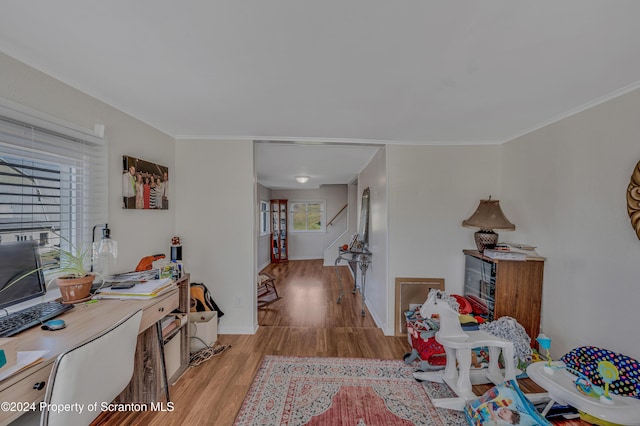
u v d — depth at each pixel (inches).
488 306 96.0
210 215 108.5
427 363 83.7
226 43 47.9
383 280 116.4
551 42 46.8
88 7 38.8
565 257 81.0
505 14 40.1
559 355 82.5
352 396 73.0
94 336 41.6
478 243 100.1
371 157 144.0
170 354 77.8
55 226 60.4
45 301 58.1
